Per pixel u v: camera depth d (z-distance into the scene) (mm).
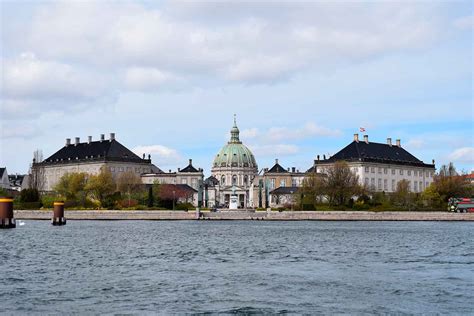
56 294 49844
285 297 49281
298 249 87812
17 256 76062
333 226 158625
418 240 106312
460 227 154750
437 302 47531
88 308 44969
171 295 49781
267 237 112750
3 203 135125
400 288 53188
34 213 194625
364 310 44906
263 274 61000
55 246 90000
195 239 106562
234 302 47375
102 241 100125
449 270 64375
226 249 87375
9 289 51812
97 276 59188
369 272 62625
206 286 53875
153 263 69875
